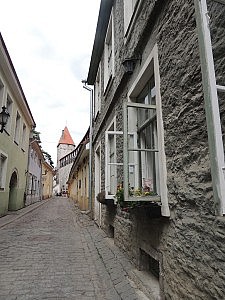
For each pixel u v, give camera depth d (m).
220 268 2.00
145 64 4.13
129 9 5.78
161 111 3.34
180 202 2.72
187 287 2.50
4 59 10.54
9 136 13.15
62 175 66.06
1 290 3.71
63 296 3.52
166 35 3.28
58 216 14.27
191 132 2.56
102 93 9.43
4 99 11.82
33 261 5.20
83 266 4.91
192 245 2.44
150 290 3.32
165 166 3.14
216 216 2.06
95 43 9.62
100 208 9.16
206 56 2.02
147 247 3.72
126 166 3.43
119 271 4.28
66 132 75.75
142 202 3.42
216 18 2.22
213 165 2.00
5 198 13.16
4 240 7.27
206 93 2.02
